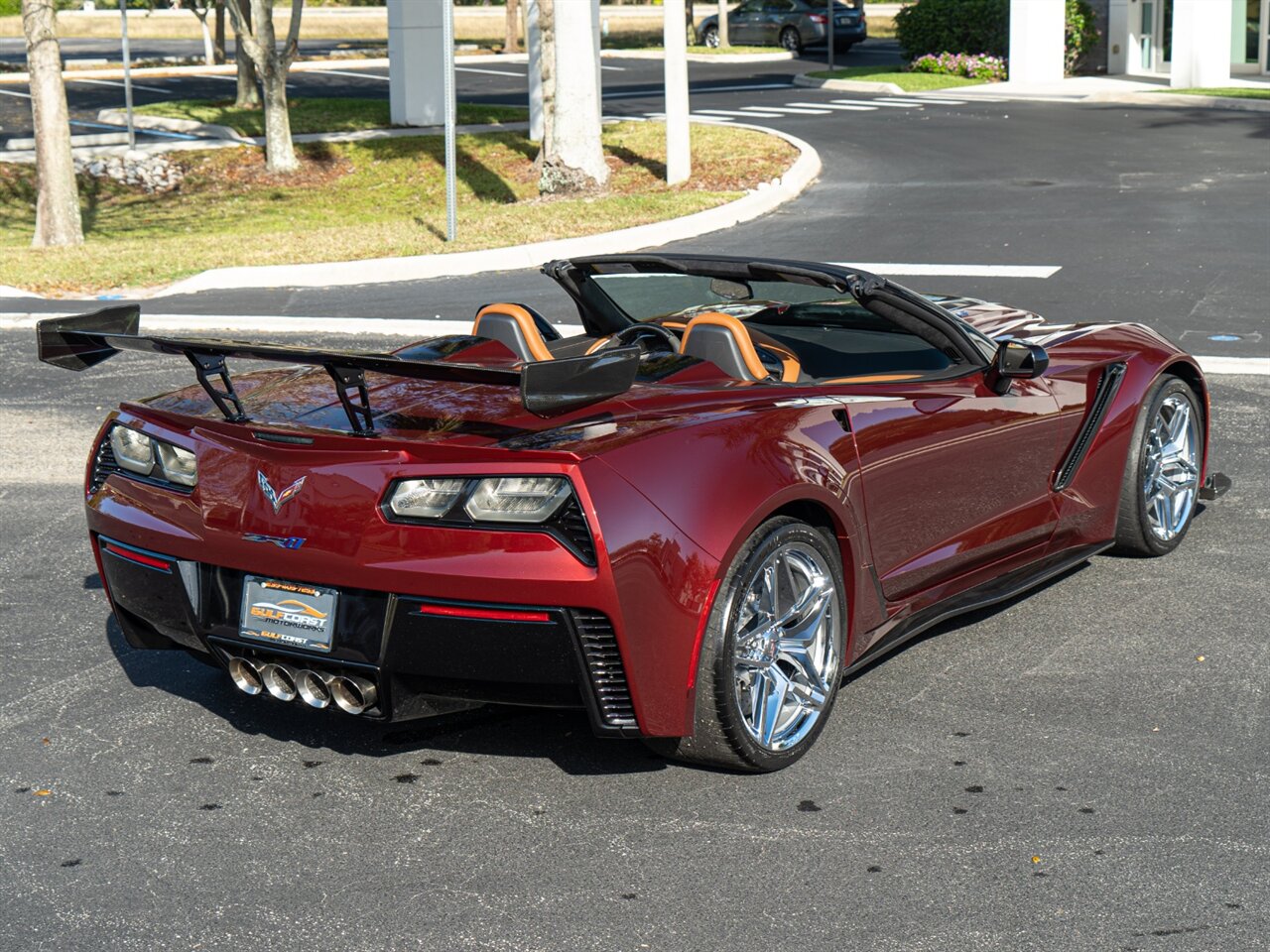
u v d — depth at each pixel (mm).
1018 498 5141
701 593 3754
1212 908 3338
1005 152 21141
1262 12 32188
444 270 14445
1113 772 4062
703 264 5020
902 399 4594
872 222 16203
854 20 43781
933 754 4203
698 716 3877
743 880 3506
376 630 3746
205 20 43031
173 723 4512
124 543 4273
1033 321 5926
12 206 22172
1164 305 11359
